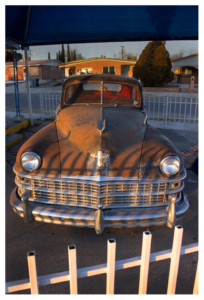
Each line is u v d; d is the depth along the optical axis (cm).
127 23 674
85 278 238
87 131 302
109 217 256
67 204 271
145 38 786
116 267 165
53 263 253
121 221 258
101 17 636
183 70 4062
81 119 334
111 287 165
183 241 295
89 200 269
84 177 266
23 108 1384
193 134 849
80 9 589
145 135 336
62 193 272
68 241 291
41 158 278
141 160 283
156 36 768
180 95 2047
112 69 2978
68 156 282
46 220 267
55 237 299
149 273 246
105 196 264
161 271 250
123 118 343
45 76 3816
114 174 268
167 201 283
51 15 623
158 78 2378
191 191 434
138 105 421
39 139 305
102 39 798
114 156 277
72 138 306
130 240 296
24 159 275
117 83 412
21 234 303
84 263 252
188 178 496
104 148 275
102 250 275
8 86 3006
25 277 234
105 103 406
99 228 248
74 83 414
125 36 775
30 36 771
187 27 696
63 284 231
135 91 420
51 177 273
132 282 232
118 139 294
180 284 231
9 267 247
